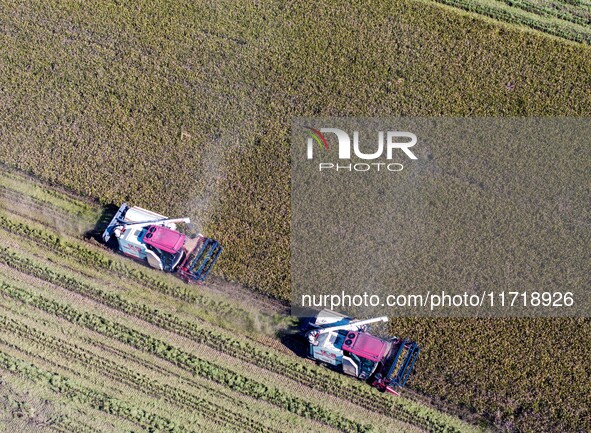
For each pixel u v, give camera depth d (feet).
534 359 89.35
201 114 104.53
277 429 85.40
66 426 85.15
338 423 85.56
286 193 99.35
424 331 90.84
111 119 103.86
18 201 98.27
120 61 108.47
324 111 105.29
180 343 89.71
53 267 93.91
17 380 87.45
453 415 86.22
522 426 85.61
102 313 91.20
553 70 108.78
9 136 102.47
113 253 94.99
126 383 87.61
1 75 106.83
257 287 93.30
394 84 107.45
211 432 85.25
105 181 99.55
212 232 96.22
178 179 99.86
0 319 90.58
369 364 84.58
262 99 106.01
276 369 88.48
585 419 85.97
